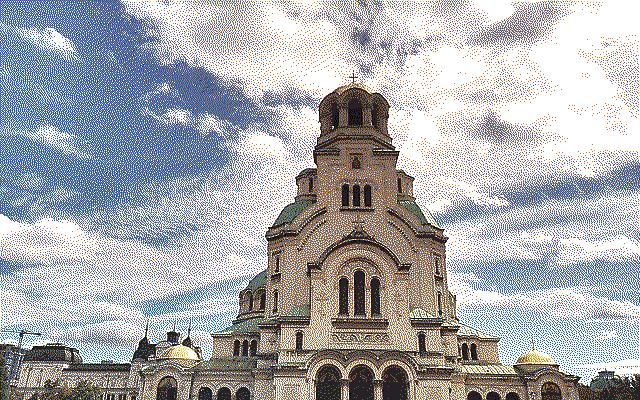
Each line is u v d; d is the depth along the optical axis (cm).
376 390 6875
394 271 7600
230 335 9081
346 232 8212
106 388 12938
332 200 8388
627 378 11381
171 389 7975
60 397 10000
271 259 8888
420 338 7338
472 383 8044
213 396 7912
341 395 6869
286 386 6906
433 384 6975
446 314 8488
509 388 8038
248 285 10400
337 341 7231
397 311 7400
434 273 8306
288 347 7188
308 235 8231
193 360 8600
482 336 8962
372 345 7225
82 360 15500
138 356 14862
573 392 7988
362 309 7494
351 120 9275
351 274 7612
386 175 8569
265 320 8538
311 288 7494
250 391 7894
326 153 8644
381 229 8231
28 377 14275
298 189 10544
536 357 8575
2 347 14650
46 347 14912
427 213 9388
